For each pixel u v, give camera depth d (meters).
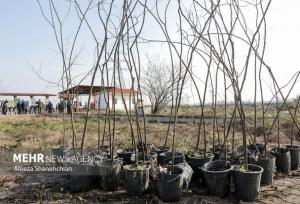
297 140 11.74
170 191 5.07
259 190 5.64
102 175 5.71
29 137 12.91
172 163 5.39
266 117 15.99
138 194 5.43
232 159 6.47
